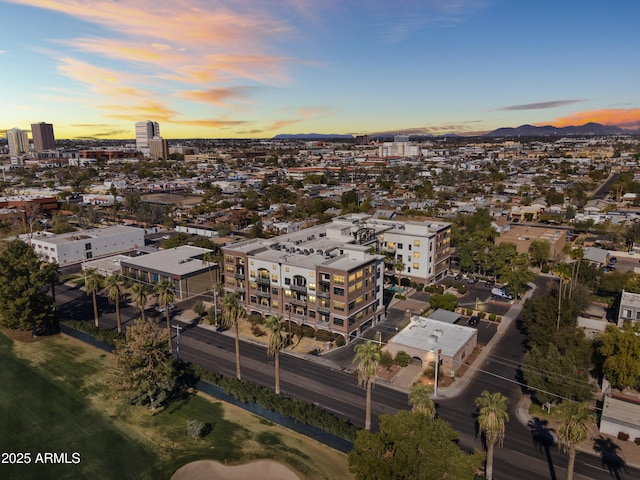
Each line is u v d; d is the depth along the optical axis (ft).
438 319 350.43
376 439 161.38
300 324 347.97
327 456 209.87
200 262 460.14
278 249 400.47
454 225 569.23
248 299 375.25
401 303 409.08
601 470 200.75
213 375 266.36
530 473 198.90
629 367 241.55
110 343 313.73
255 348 320.70
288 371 288.30
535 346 272.72
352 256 362.12
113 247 580.30
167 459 207.31
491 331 352.08
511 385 273.13
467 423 235.20
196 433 219.20
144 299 316.40
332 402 253.85
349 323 329.72
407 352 296.10
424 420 163.73
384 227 497.46
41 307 334.03
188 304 406.21
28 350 316.81
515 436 224.53
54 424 233.35
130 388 237.04
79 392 263.29
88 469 201.26
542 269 503.61
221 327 355.56
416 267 451.53
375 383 275.39
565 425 171.53
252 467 201.98
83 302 408.87
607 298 412.36
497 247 469.98
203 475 198.08
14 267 328.29
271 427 232.32
